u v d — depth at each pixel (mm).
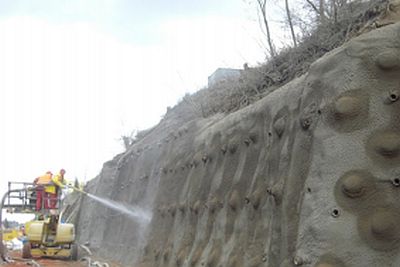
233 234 9922
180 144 15859
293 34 13336
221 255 10055
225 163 11219
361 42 6742
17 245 32594
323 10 10953
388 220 6066
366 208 6234
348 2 10562
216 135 12305
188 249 12016
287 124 8367
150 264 15109
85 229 29234
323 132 6715
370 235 6117
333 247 6211
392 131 6316
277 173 8266
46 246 22219
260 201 8945
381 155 6312
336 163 6492
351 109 6516
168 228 14453
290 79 11359
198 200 12203
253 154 10008
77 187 26219
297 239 6695
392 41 6543
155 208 16438
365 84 6566
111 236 23359
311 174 6672
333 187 6434
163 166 16953
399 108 6332
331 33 10312
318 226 6352
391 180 6195
